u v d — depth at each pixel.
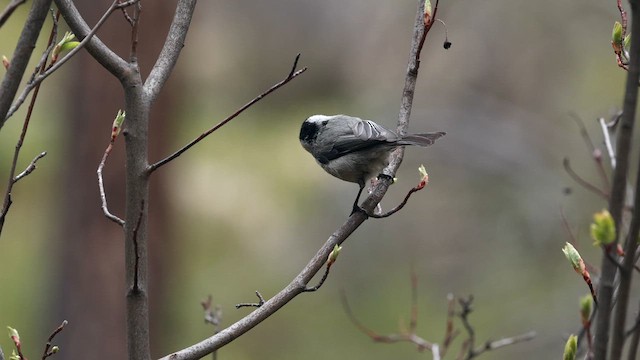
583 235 13.13
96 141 13.19
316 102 15.90
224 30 15.62
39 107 13.95
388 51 16.61
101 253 13.12
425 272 14.62
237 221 13.45
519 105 16.23
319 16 16.34
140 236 4.53
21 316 14.12
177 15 4.84
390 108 16.06
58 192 13.62
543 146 15.30
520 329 13.40
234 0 15.87
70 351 13.13
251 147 14.08
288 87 15.64
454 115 15.88
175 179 13.78
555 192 14.42
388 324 14.09
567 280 13.88
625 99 3.17
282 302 4.81
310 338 14.23
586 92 15.84
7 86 3.84
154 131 13.76
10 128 13.48
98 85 13.20
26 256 14.80
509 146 15.29
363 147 7.51
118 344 13.14
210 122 14.62
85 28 4.45
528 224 14.41
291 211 13.52
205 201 13.32
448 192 15.11
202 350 4.61
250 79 15.53
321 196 14.25
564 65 16.31
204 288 14.12
